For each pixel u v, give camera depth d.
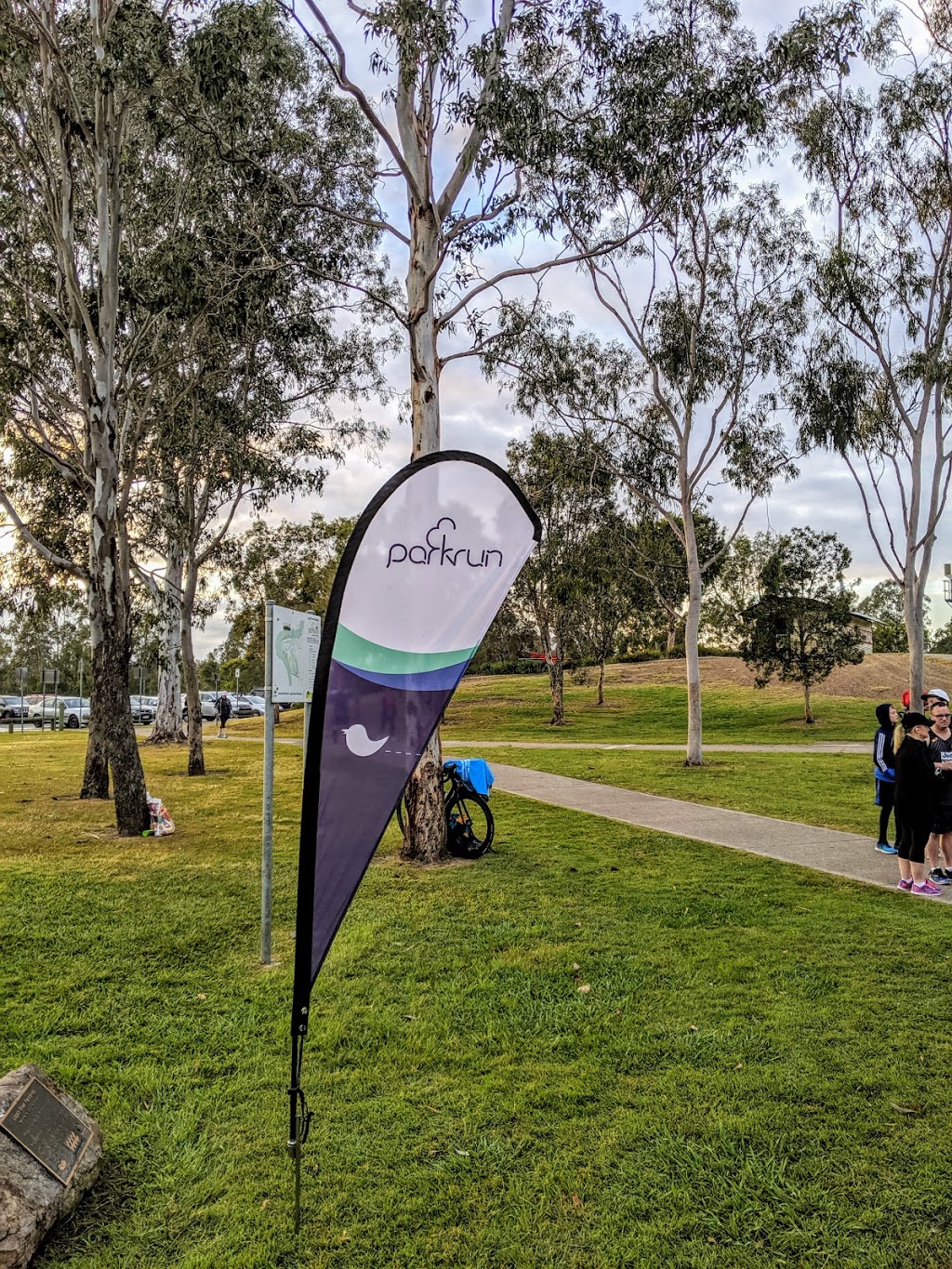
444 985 5.44
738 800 13.64
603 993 5.25
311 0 8.36
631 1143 3.61
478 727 34.03
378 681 3.34
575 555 20.92
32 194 13.41
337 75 8.59
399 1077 4.25
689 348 18.48
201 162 13.13
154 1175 3.44
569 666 39.66
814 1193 3.26
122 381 13.30
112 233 11.43
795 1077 4.14
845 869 8.53
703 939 6.27
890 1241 3.00
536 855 9.23
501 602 3.49
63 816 12.38
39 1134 3.22
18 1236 2.84
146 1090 4.11
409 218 9.63
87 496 13.84
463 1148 3.61
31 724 46.41
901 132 15.34
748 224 17.86
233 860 9.12
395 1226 3.13
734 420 18.59
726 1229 3.08
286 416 18.20
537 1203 3.24
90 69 10.41
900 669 42.91
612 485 20.02
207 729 37.75
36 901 7.37
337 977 5.59
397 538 3.45
